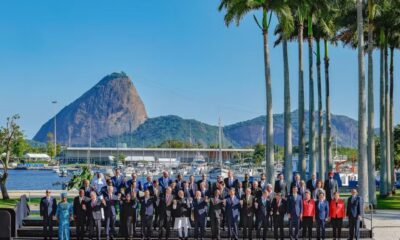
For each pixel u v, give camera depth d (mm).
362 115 40906
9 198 49406
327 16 52719
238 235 29172
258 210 28438
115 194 29328
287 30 45625
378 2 48750
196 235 28203
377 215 38781
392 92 63000
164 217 28281
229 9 44469
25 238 28891
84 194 28547
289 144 48062
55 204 28281
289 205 27938
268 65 44906
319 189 28391
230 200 28219
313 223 29812
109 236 28469
